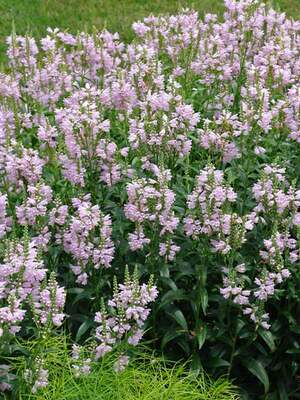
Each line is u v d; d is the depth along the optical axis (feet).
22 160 5.59
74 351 5.09
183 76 7.93
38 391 4.88
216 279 5.73
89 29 13.21
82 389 4.93
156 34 8.32
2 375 4.76
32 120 7.11
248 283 5.66
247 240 5.82
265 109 6.23
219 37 7.88
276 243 5.21
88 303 5.75
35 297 4.83
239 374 5.81
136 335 5.03
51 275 4.76
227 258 5.57
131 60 7.59
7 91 7.00
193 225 5.37
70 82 7.29
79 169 5.83
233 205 6.22
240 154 6.19
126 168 6.04
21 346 4.93
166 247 5.41
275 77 7.16
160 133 5.83
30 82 7.30
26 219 5.47
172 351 5.75
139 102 6.21
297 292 5.45
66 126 5.81
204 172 5.24
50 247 5.66
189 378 5.36
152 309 5.59
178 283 5.80
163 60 8.42
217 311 5.49
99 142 5.92
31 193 5.46
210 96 7.47
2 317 4.50
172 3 14.44
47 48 7.54
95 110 6.13
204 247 5.38
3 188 6.00
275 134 6.88
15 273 4.79
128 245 5.68
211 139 6.08
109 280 5.75
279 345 5.71
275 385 5.83
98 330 4.96
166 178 5.31
